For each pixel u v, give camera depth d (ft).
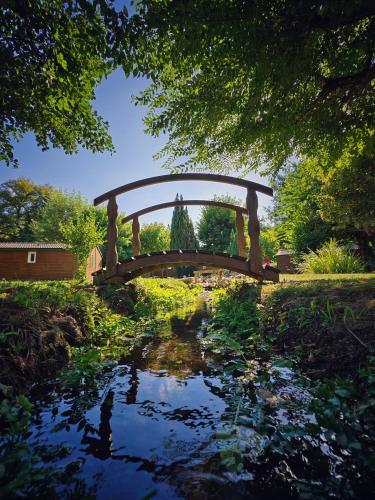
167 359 10.64
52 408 6.64
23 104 16.25
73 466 4.52
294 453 4.76
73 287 18.94
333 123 15.17
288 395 7.05
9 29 11.75
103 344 12.79
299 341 10.62
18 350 8.42
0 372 7.39
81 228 46.83
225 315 17.08
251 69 11.28
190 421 5.95
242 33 9.16
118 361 10.47
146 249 111.04
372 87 14.28
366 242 46.96
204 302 32.37
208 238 138.51
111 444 5.15
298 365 9.05
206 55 10.24
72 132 19.26
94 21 9.89
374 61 12.84
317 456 4.68
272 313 14.08
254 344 12.03
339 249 41.93
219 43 10.00
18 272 57.36
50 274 58.13
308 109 13.96
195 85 12.77
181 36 9.53
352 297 12.03
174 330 16.49
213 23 8.78
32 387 7.89
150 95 14.56
